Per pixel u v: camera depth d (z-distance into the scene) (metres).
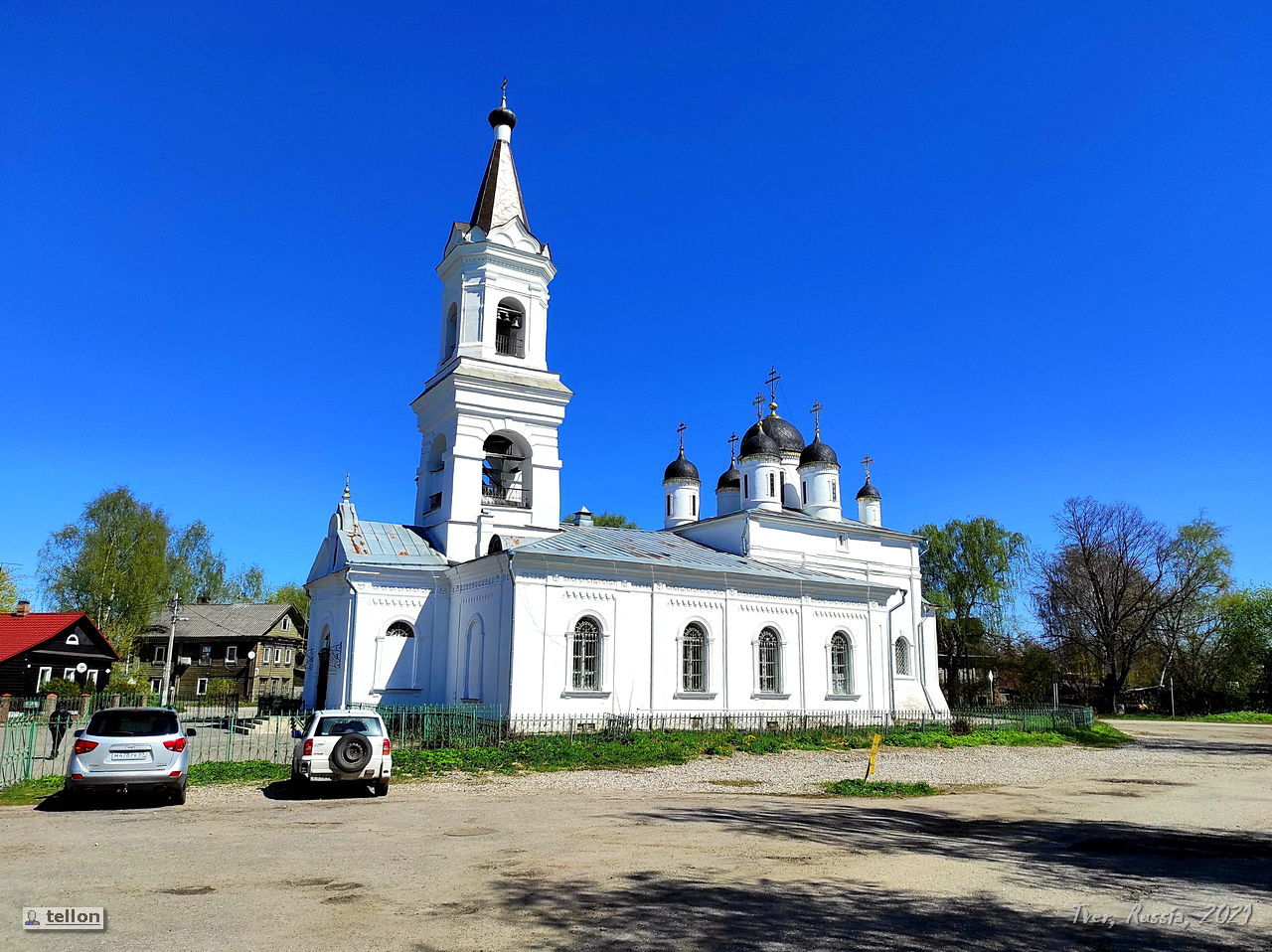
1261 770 26.98
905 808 17.19
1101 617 63.06
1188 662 70.31
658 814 15.47
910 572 43.88
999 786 21.64
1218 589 68.19
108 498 62.06
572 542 32.03
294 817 14.82
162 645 68.44
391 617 31.72
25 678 39.84
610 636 29.91
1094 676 73.12
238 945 7.46
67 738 27.20
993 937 8.25
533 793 18.42
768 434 42.47
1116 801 19.31
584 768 22.50
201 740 26.75
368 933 7.86
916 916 8.90
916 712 38.97
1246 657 67.44
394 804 16.58
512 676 27.52
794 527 39.28
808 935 8.11
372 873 10.29
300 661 70.88
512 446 36.44
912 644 42.75
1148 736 42.66
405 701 31.44
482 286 35.66
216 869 10.52
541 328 36.69
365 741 17.69
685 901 9.21
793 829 14.11
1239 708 67.38
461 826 13.93
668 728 30.12
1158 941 8.35
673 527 46.91
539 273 37.06
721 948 7.66
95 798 17.00
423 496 36.38
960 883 10.47
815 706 34.62
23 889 9.40
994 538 66.81
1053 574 66.12
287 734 28.67
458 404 33.94
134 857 11.23
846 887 10.07
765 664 33.91
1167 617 67.31
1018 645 71.25
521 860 11.21
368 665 30.94
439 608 32.72
